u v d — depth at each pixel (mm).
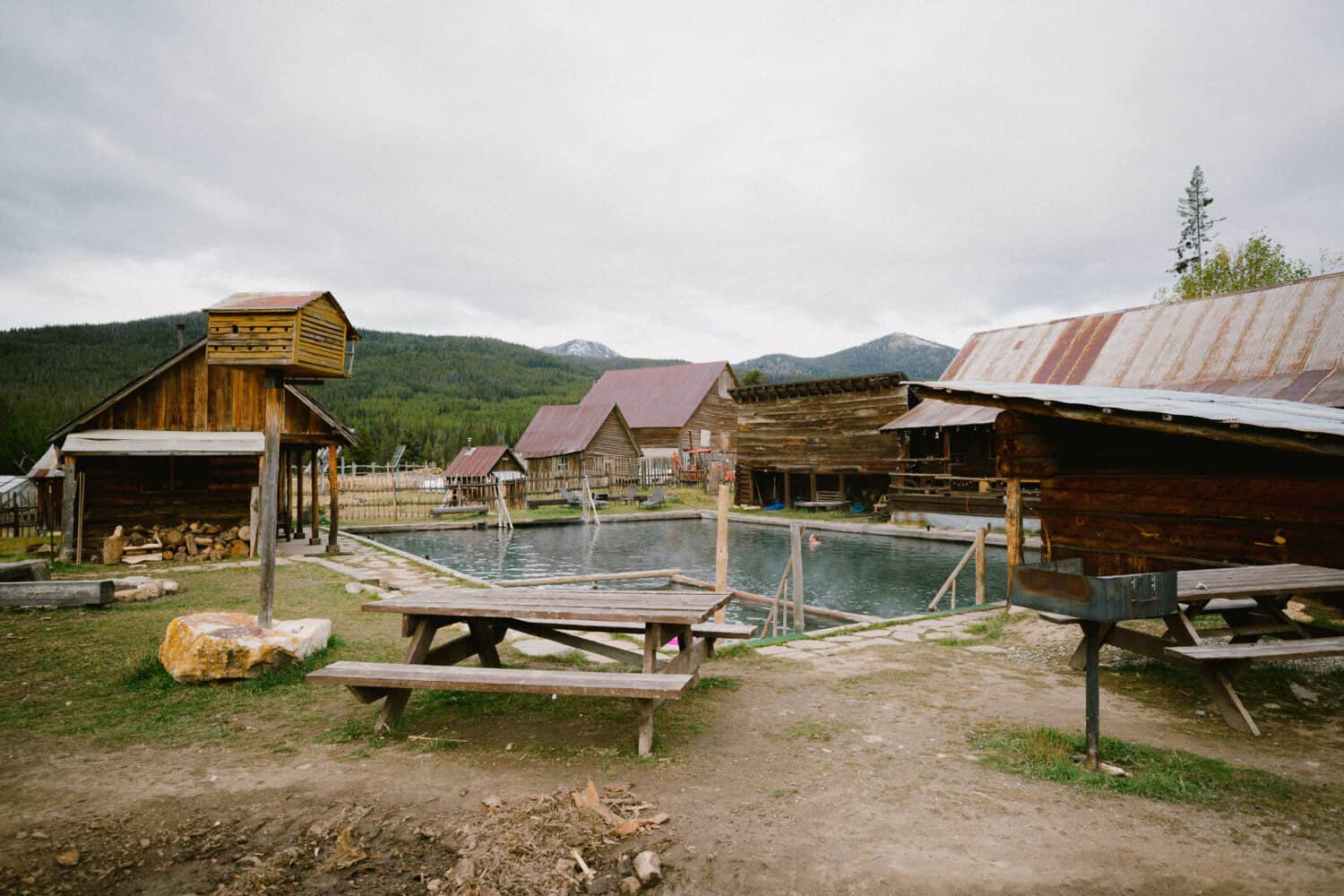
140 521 16109
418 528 29094
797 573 10594
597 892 2951
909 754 4477
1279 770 4270
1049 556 7676
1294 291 17797
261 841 3371
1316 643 5344
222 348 6770
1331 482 5391
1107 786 3922
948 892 2863
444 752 4473
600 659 7062
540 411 49188
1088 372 19969
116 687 5750
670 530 29453
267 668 5973
